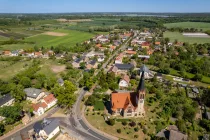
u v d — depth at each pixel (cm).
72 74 16925
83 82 14750
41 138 8819
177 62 19725
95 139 9162
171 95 13338
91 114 11169
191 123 10394
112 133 9562
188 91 14125
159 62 19775
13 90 12712
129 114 10688
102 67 19800
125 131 9650
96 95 12938
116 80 15838
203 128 10006
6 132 9581
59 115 11119
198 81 16325
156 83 14875
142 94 10181
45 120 9625
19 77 15375
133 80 15425
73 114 11206
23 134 9200
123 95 10962
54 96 12694
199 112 11494
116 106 10750
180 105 11631
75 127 10025
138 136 9300
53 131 9294
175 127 9800
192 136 9319
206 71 17938
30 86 14588
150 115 10969
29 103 12475
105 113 11219
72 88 11844
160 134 9162
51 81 14488
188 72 18338
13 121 10212
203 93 12725
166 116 10850
